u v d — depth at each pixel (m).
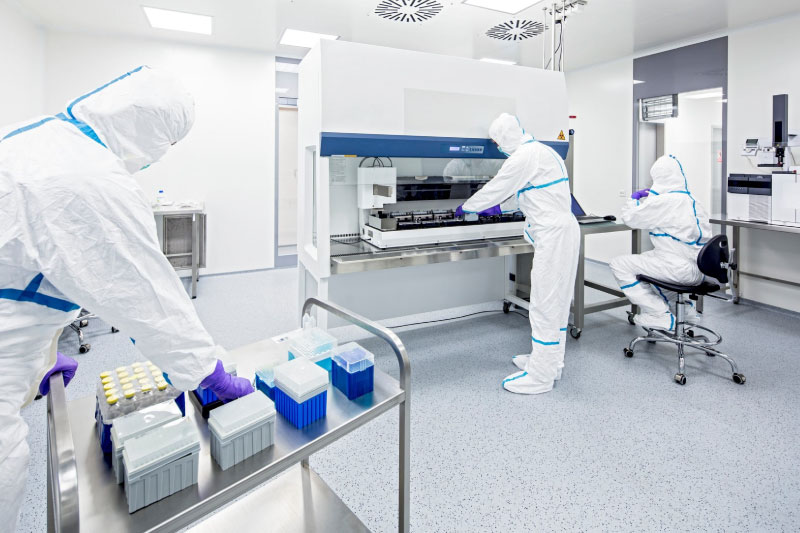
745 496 1.58
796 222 3.05
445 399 2.27
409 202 2.91
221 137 4.84
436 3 3.49
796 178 3.03
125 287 0.78
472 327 3.33
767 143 3.32
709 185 4.31
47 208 0.73
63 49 4.09
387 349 2.90
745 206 3.39
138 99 0.87
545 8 3.56
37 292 0.79
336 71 2.20
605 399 2.27
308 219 2.74
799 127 3.53
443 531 1.43
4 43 3.40
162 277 0.83
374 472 1.72
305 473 1.59
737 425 2.02
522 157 2.35
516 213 3.08
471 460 1.79
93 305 0.77
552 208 2.37
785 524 1.45
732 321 3.43
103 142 0.85
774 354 2.80
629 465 1.75
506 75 2.69
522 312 3.65
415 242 2.64
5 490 0.81
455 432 1.98
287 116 5.34
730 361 2.43
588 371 2.59
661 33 4.13
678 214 2.67
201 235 4.33
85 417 1.05
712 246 2.40
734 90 3.96
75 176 0.75
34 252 0.73
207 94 4.71
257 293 4.27
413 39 4.33
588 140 5.46
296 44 4.58
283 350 1.38
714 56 4.09
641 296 2.77
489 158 2.83
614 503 1.55
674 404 2.21
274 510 1.44
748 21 3.78
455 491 1.61
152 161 0.98
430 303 3.30
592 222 3.26
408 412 1.19
